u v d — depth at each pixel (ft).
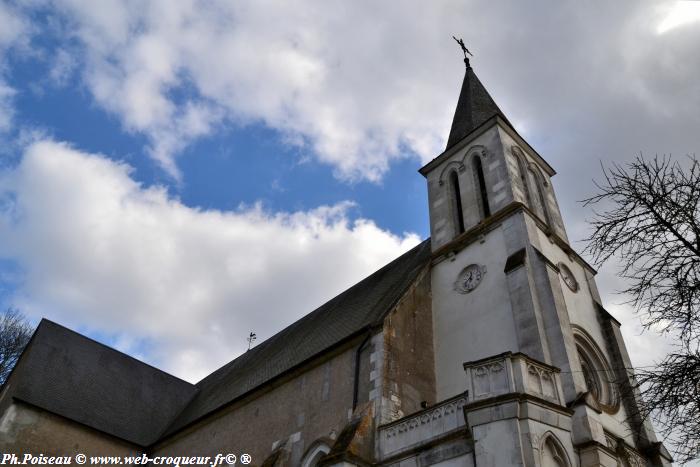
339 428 59.11
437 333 67.31
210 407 90.53
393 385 58.08
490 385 45.14
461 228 77.92
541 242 67.41
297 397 69.46
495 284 63.77
